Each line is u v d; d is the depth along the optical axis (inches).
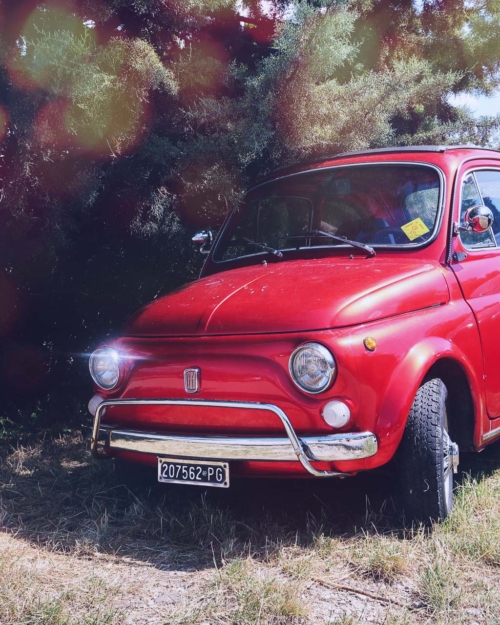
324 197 183.0
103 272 259.6
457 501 151.9
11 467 194.5
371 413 129.6
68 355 262.7
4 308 236.2
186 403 136.5
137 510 154.0
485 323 161.2
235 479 174.9
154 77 221.1
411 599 113.8
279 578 121.0
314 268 158.4
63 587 119.6
